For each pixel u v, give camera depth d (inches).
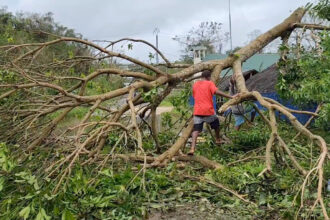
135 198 173.8
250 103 265.7
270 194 184.2
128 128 212.7
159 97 273.7
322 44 274.8
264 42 343.3
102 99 239.0
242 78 295.1
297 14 362.3
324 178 189.6
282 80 311.4
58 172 188.5
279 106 223.0
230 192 187.5
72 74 276.8
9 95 231.0
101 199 164.6
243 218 161.3
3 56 252.1
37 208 149.9
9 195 158.2
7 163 169.8
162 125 328.8
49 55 285.6
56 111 256.1
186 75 287.6
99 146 220.5
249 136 289.4
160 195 186.7
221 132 339.6
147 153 271.1
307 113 243.8
